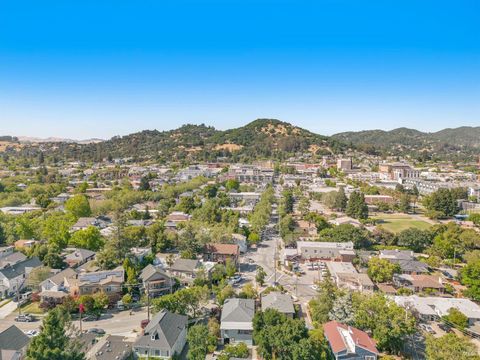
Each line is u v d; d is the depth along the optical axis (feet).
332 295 244.63
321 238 426.10
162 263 336.90
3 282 279.90
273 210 599.57
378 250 400.26
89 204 537.65
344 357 186.50
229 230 408.46
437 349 181.78
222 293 259.80
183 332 214.69
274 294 259.39
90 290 271.49
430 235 411.75
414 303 255.91
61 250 369.71
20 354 186.80
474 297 276.21
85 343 196.13
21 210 532.73
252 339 216.13
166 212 551.59
